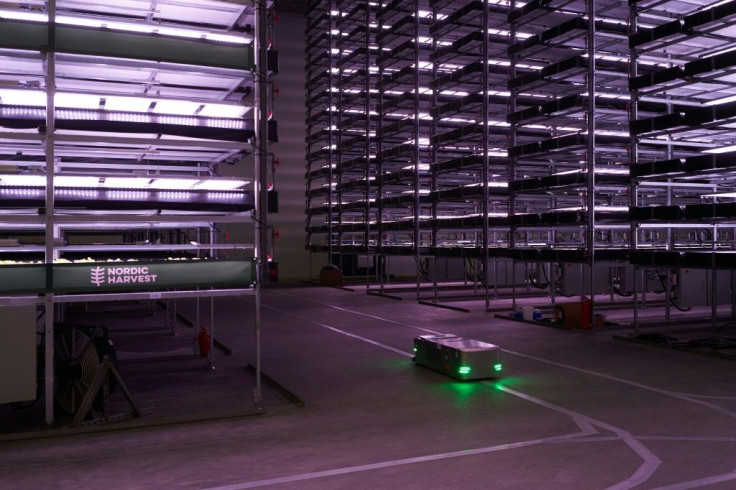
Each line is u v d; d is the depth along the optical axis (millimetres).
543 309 21047
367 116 28750
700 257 13695
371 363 12844
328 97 33219
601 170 18109
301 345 15023
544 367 12297
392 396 10172
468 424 8570
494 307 21891
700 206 13500
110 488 6387
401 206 28016
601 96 18391
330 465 7004
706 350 13555
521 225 19484
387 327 17859
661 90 15477
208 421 8867
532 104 21516
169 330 17344
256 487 6375
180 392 10555
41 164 10727
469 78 22516
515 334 16406
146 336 16641
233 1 9281
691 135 17906
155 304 23391
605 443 7676
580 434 8062
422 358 12414
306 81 36844
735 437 7887
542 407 9398
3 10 8586
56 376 8977
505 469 6816
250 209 9734
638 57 16609
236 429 8461
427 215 31797
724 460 7047
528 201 25875
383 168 31406
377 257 33594
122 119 9031
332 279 31984
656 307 22375
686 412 9055
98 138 8750
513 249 19578
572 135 17266
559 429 8289
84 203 8828
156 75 9781
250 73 9586
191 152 11703
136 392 10570
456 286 30453
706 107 13453
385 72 30469
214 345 15133
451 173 25906
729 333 16250
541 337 15891
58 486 6441
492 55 21312
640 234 25828
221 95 10984
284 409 9469
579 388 10578
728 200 21016
